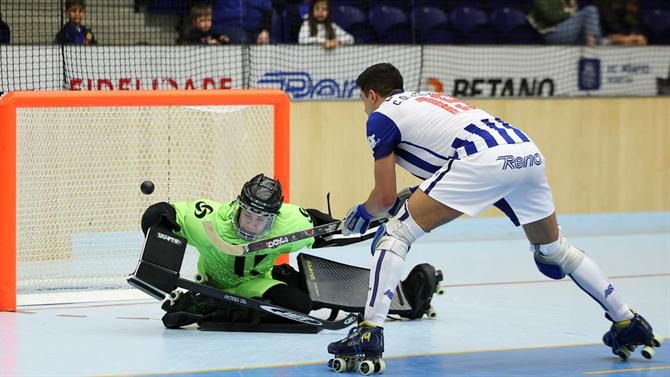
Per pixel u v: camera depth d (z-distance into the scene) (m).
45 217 17.80
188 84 25.77
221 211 14.73
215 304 14.99
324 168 26.64
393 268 12.39
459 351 13.79
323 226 14.24
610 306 13.25
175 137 18.16
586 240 25.20
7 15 24.61
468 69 28.95
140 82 25.20
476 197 12.27
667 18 34.62
